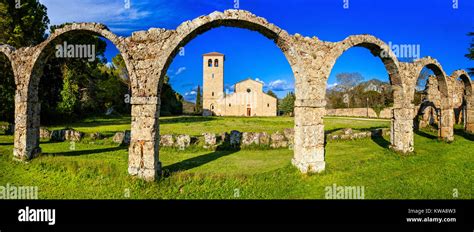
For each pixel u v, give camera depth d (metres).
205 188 11.16
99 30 12.82
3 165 14.21
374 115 61.12
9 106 27.77
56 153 17.47
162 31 12.41
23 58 15.14
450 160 16.44
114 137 21.16
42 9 32.91
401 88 18.14
